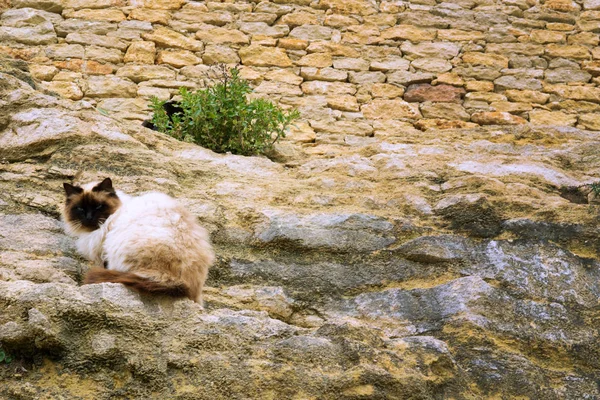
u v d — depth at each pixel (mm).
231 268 6133
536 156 8812
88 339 4504
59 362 4395
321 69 11594
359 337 4918
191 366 4492
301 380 4488
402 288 6004
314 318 5785
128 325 4602
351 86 11477
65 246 5859
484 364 5098
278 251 6418
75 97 10539
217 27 11820
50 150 7352
